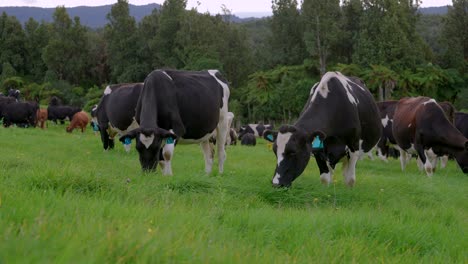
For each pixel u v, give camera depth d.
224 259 3.77
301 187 9.14
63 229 3.78
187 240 4.15
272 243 5.21
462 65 71.12
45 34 92.00
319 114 10.05
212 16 83.94
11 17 93.81
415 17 71.56
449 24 73.75
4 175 7.61
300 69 76.12
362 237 5.92
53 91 76.44
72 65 87.81
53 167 8.03
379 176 13.03
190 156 16.20
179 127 11.12
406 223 6.77
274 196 8.66
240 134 52.28
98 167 10.78
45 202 5.06
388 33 65.94
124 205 5.83
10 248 2.99
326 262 4.70
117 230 3.90
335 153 10.27
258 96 72.62
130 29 83.12
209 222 5.46
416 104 15.49
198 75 12.05
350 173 10.56
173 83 11.18
